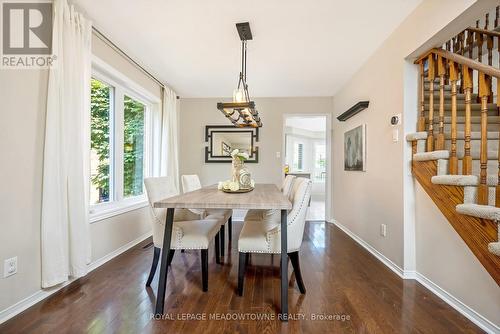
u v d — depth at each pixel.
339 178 4.24
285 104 4.71
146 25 2.36
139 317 1.65
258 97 4.73
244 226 2.27
